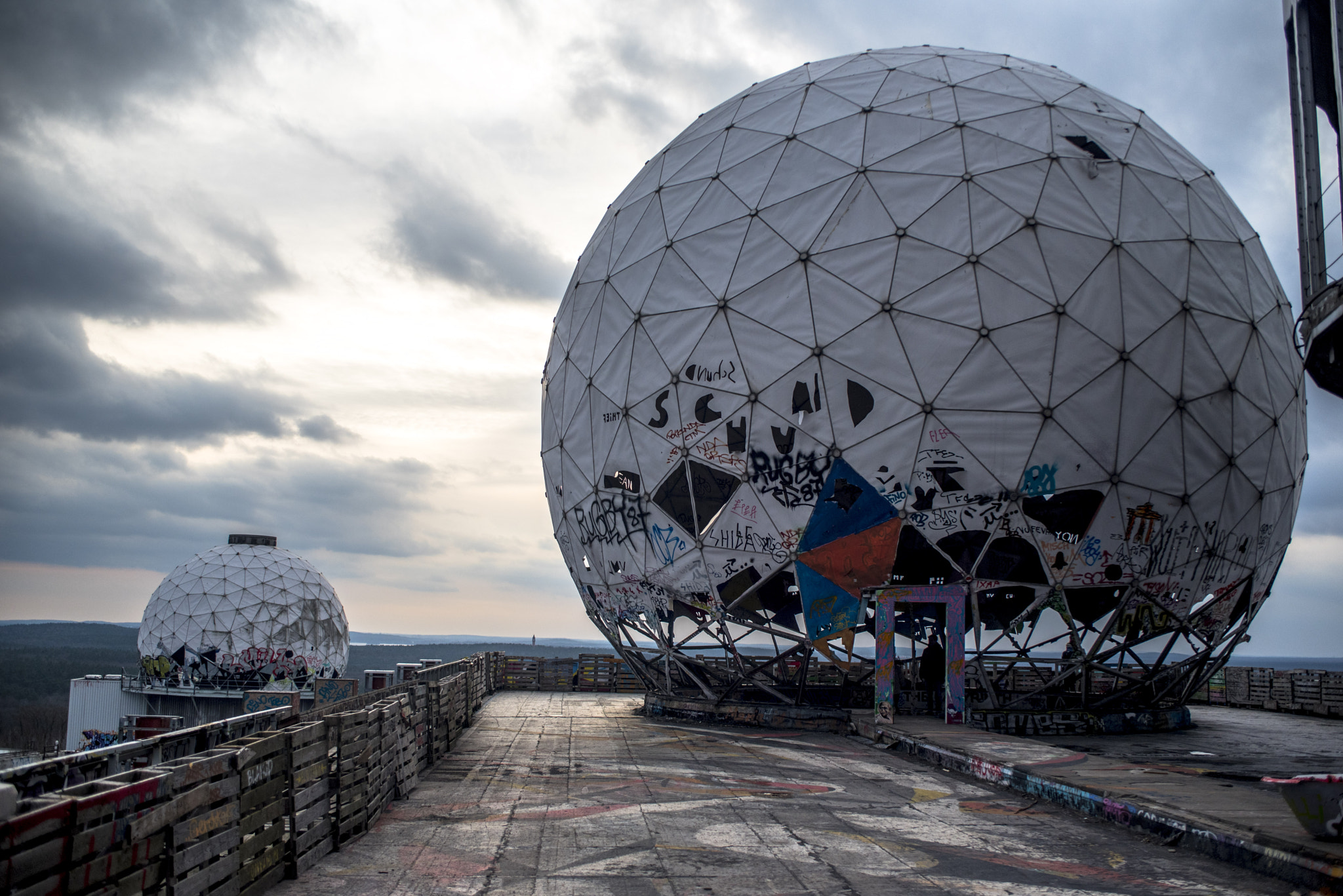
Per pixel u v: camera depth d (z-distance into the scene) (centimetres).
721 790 1211
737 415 1961
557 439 2386
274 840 733
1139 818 981
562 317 2488
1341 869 714
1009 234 1891
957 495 1839
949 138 2030
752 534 1944
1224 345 1959
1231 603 2080
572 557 2431
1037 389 1831
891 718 1775
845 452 1875
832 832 957
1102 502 1853
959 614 1805
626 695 2983
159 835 547
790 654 2019
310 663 5144
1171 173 2095
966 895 731
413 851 854
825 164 2058
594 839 910
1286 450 2103
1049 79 2270
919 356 1859
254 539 5472
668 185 2292
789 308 1950
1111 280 1884
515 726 1994
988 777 1323
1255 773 1368
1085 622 2020
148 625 5097
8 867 412
